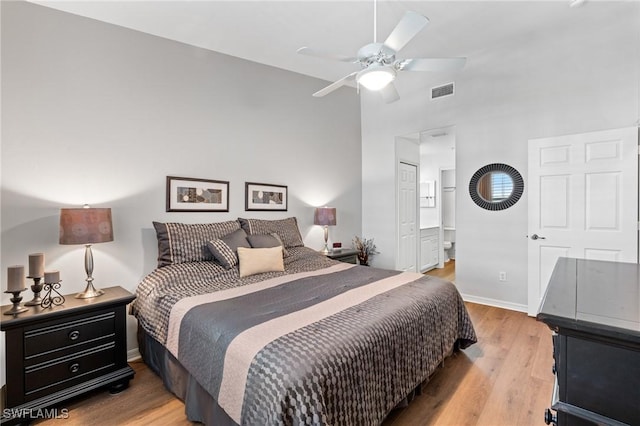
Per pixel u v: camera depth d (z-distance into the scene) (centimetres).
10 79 218
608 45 293
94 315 206
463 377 221
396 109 455
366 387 145
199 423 177
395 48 192
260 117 361
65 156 239
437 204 659
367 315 172
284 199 387
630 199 281
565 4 269
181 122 299
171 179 291
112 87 260
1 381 205
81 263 245
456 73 391
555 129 323
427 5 263
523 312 350
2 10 216
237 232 299
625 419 76
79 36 246
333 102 450
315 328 153
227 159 332
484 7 270
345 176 469
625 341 74
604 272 141
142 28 273
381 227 478
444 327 222
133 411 191
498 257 368
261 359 132
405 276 262
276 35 298
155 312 213
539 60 331
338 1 251
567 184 314
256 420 123
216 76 324
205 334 164
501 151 360
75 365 197
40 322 185
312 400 118
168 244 262
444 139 527
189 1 242
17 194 221
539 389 206
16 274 189
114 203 261
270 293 213
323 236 436
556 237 321
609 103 294
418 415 182
